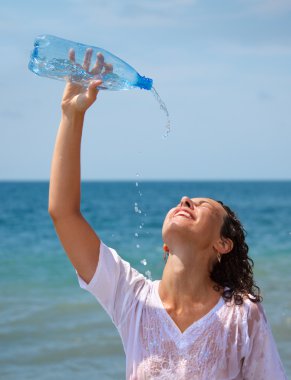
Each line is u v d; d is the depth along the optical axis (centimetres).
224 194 9650
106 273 317
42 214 4012
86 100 313
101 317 940
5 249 1942
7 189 11950
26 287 1212
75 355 758
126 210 4688
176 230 310
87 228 317
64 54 339
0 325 894
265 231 2759
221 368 302
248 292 324
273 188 13938
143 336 308
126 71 336
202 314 308
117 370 709
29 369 711
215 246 317
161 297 315
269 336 312
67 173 315
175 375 300
